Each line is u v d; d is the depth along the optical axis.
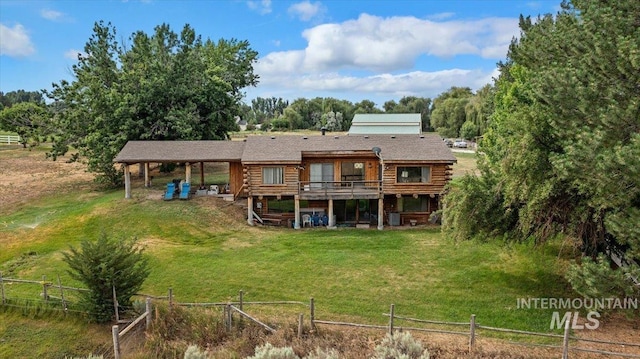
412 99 130.12
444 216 17.42
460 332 12.48
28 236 23.14
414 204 27.98
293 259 19.58
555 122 11.40
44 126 36.53
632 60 9.62
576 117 10.84
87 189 34.16
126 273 13.98
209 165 45.44
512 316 13.80
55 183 36.88
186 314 13.48
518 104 15.85
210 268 18.41
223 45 46.72
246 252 20.81
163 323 13.07
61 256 19.88
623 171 8.98
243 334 12.63
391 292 15.79
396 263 18.88
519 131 13.90
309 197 26.31
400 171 26.48
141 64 36.31
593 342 12.10
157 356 11.95
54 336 13.44
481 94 76.31
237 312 13.59
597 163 9.33
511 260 18.64
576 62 12.24
